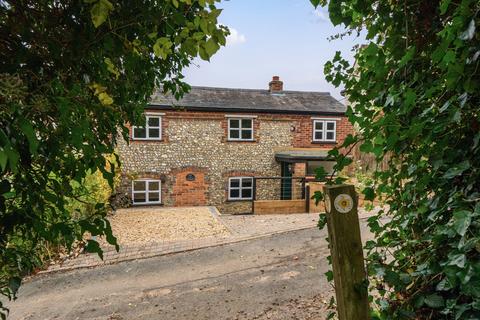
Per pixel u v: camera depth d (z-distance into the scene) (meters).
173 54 2.13
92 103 1.32
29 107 1.00
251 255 5.76
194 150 13.12
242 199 13.64
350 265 1.32
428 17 1.46
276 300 4.02
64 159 1.29
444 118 1.28
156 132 12.86
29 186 1.25
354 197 1.34
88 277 4.96
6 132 0.91
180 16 1.27
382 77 1.55
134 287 4.60
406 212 1.58
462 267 1.04
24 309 4.02
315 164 13.81
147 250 6.11
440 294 1.30
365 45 1.84
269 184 13.83
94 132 1.49
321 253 5.67
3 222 1.19
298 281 4.55
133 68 1.73
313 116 14.15
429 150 1.37
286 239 6.61
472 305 1.04
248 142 13.66
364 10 1.61
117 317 3.79
